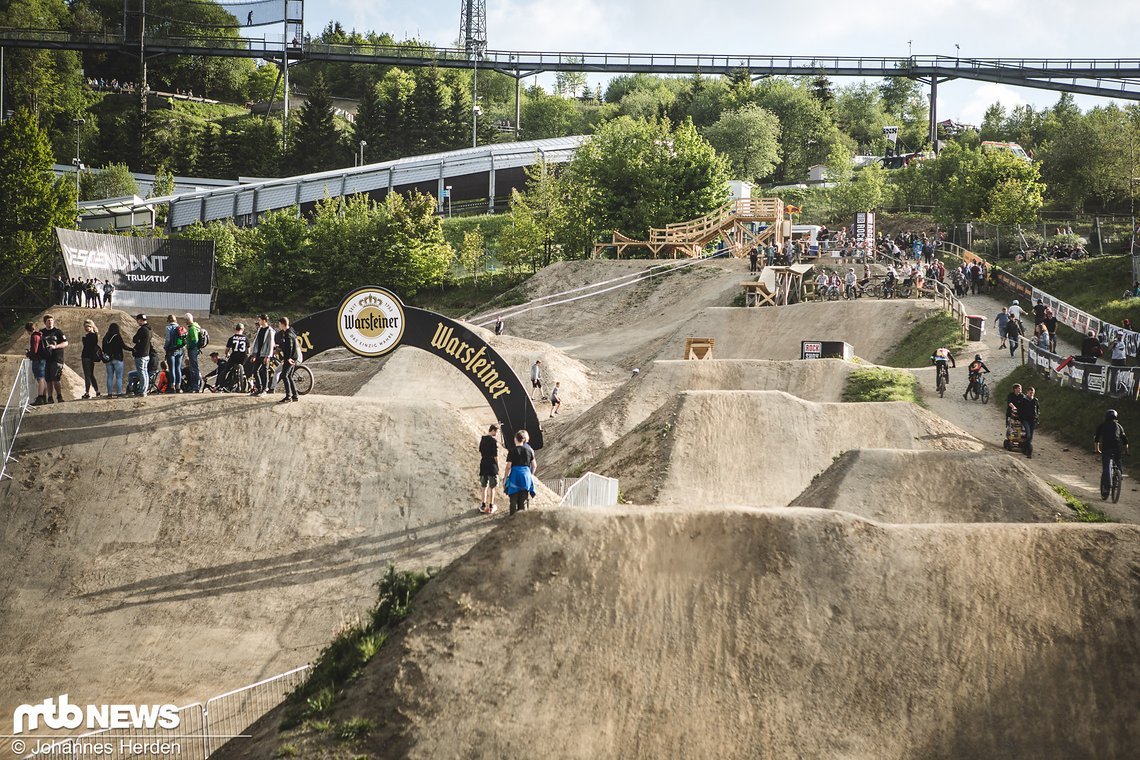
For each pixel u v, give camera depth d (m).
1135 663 15.05
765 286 57.19
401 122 139.88
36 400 26.56
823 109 145.25
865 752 14.16
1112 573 15.84
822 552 15.91
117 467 24.58
